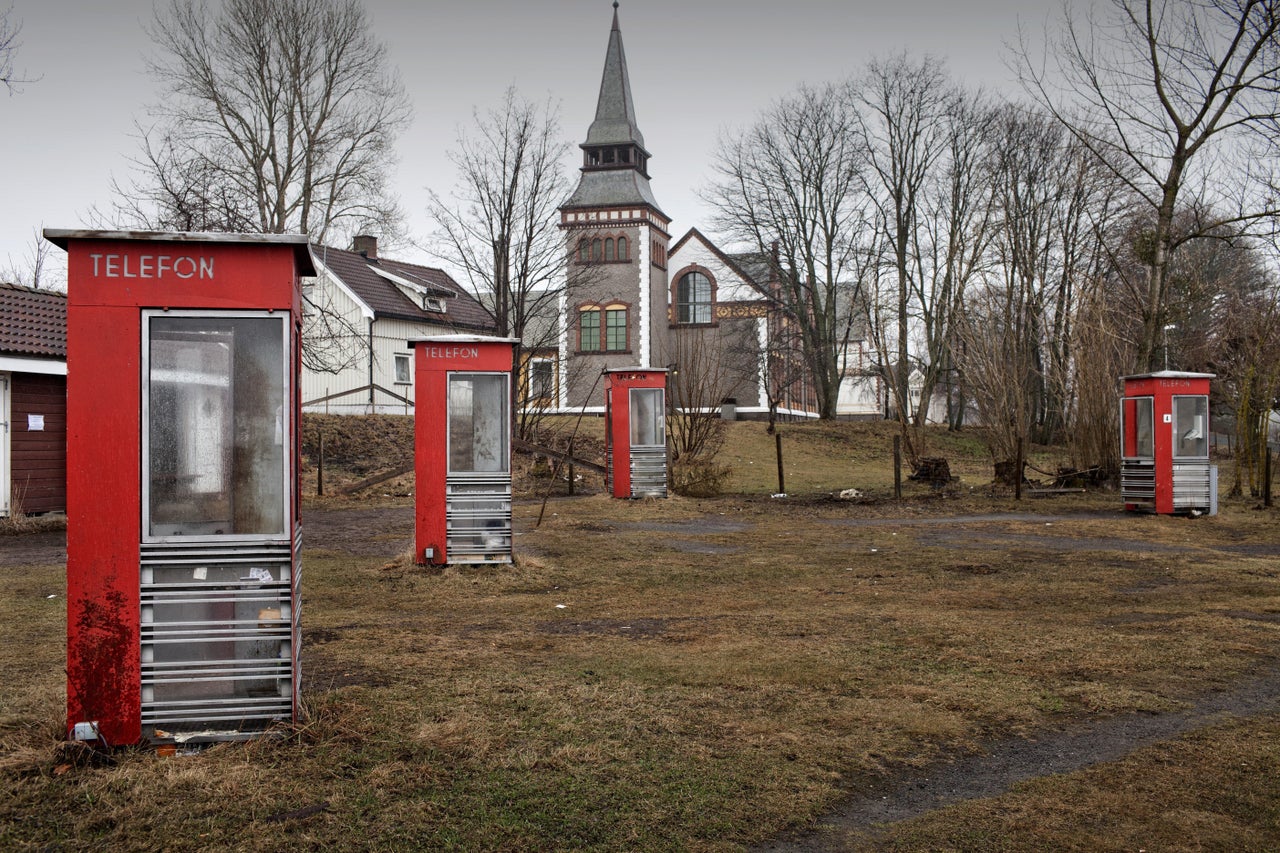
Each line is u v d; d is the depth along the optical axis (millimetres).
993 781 5258
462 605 10297
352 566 12594
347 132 36375
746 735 5883
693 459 25312
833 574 12430
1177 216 30672
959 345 39094
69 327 5191
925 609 10039
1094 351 24953
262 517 5457
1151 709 6469
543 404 30094
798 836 4562
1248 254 32781
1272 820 4754
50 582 11289
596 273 46594
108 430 5211
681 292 64125
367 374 38469
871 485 27719
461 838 4406
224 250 5367
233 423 5406
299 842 4309
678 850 4367
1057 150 41125
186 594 5312
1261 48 21125
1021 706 6523
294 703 5473
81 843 4250
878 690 6871
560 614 9812
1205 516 18922
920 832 4621
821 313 48531
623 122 62406
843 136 45938
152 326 5305
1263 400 22938
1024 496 23297
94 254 5234
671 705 6441
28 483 18328
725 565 13125
